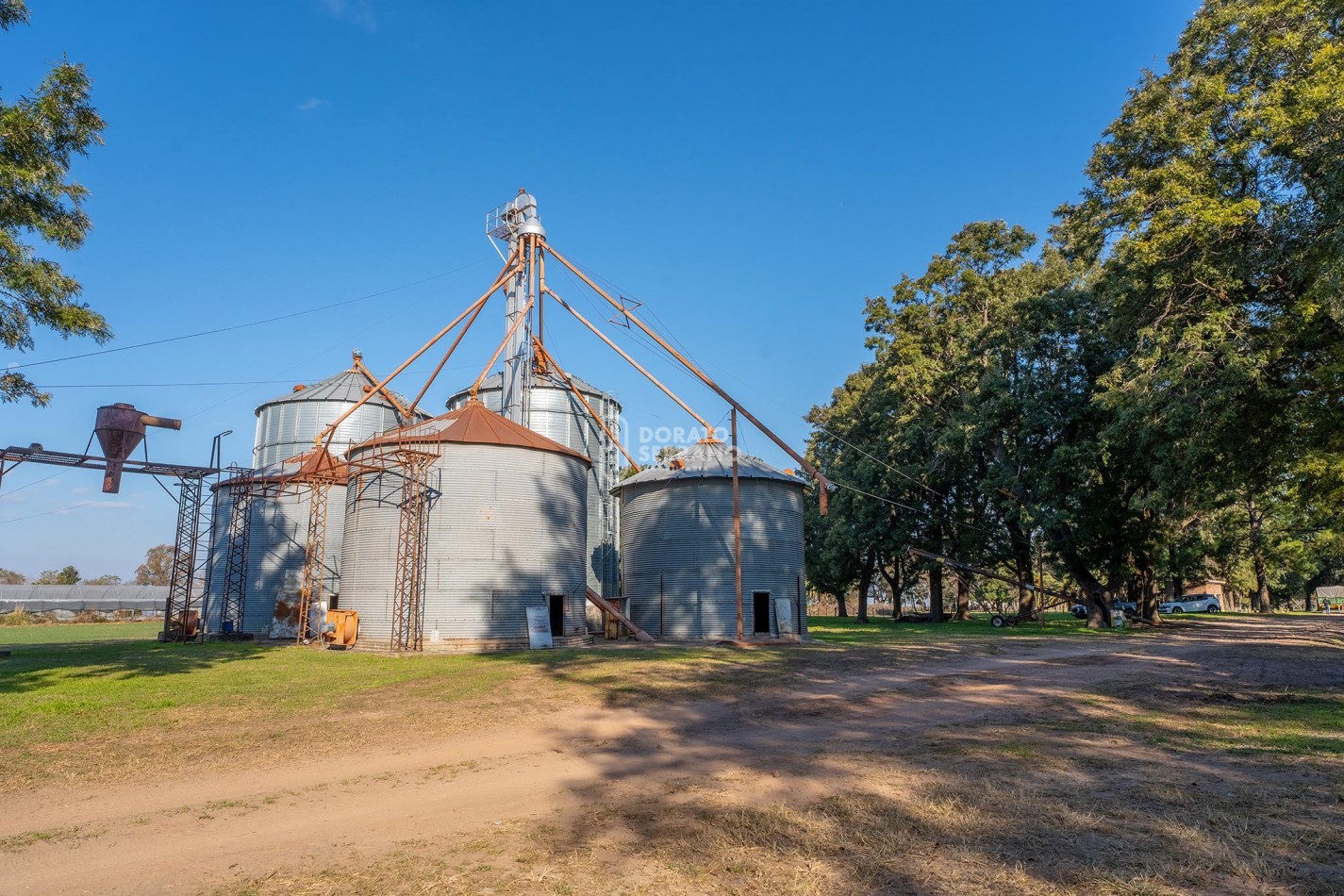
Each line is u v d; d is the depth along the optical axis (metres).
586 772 12.24
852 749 13.55
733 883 7.36
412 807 10.34
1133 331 31.53
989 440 53.41
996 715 16.95
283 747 14.03
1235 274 26.30
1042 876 7.30
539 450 37.53
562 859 8.14
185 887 7.63
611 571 55.94
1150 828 8.66
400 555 34.78
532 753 13.64
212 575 48.34
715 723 16.34
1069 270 51.81
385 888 7.48
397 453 35.00
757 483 44.25
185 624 44.56
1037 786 10.59
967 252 56.53
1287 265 25.14
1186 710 17.19
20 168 19.05
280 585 45.47
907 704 18.73
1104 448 44.38
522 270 48.72
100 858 8.48
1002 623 57.44
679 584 43.28
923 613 82.56
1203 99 27.81
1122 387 30.48
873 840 8.42
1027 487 50.84
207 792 11.17
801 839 8.52
